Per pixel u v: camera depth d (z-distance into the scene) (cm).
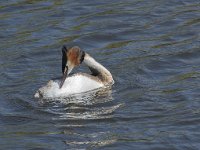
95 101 1761
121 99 1766
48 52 2089
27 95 1805
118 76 1919
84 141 1548
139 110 1695
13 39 2184
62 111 1709
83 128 1612
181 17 2316
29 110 1717
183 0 2453
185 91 1789
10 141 1557
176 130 1583
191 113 1662
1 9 2402
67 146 1525
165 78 1892
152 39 2177
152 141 1534
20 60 2034
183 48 2088
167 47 2106
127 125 1619
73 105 1739
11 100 1770
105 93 1809
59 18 2338
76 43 2158
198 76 1888
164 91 1800
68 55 1816
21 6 2425
